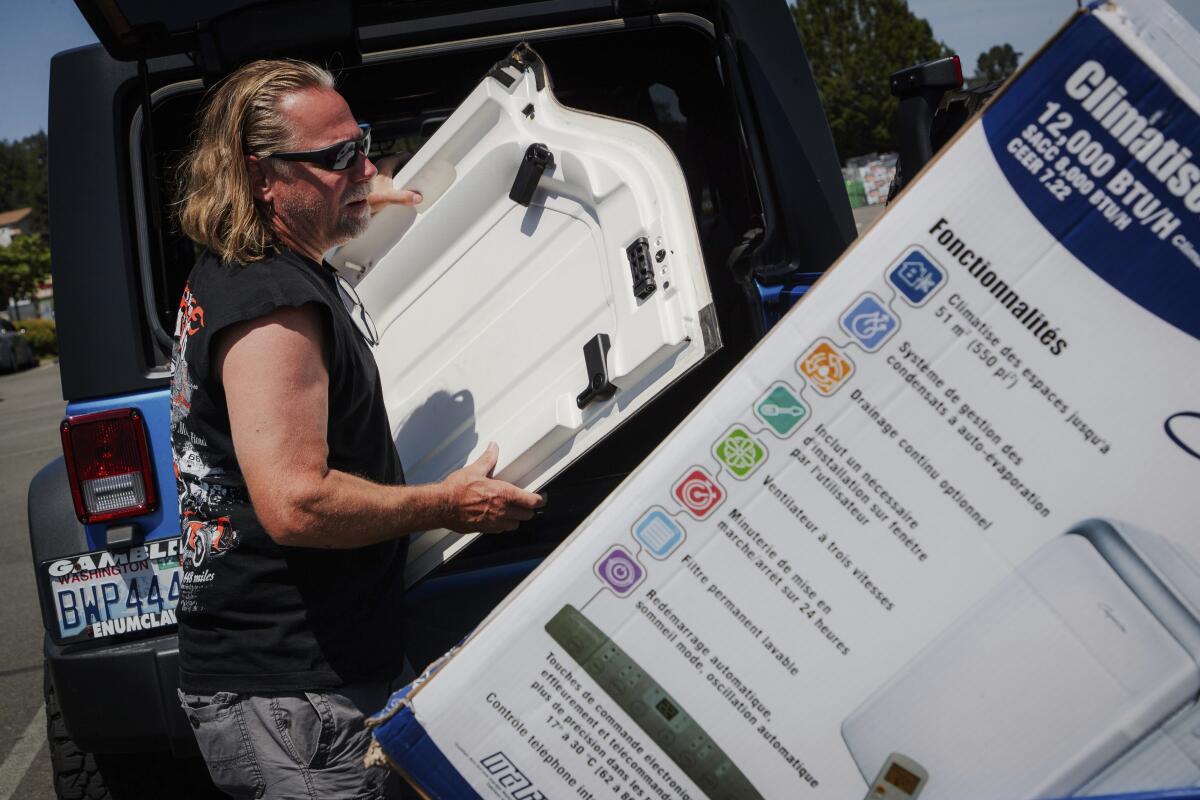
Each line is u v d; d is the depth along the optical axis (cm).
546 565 166
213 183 183
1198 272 145
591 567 165
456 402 229
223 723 189
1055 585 154
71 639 246
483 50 271
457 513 192
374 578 193
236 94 185
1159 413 149
